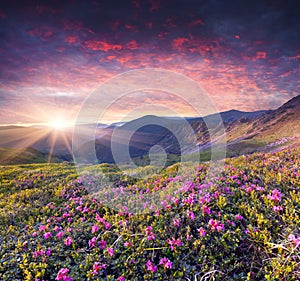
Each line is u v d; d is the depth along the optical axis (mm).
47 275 5582
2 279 5348
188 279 5008
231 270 5148
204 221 7000
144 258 5875
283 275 4742
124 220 7789
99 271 5516
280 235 5691
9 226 8531
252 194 7887
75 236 7281
